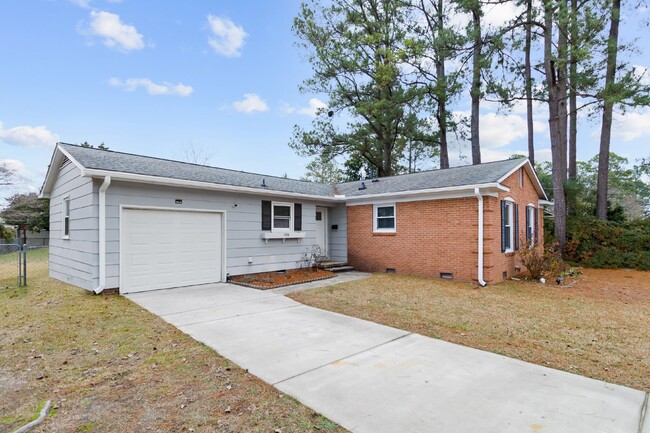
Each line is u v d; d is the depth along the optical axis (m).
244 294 8.33
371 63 21.39
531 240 12.09
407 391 3.42
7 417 2.93
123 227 8.15
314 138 23.08
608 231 15.70
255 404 3.15
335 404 3.15
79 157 8.22
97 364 4.06
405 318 6.32
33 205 27.38
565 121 17.67
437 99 20.95
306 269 12.45
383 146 23.16
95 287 7.70
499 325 5.92
